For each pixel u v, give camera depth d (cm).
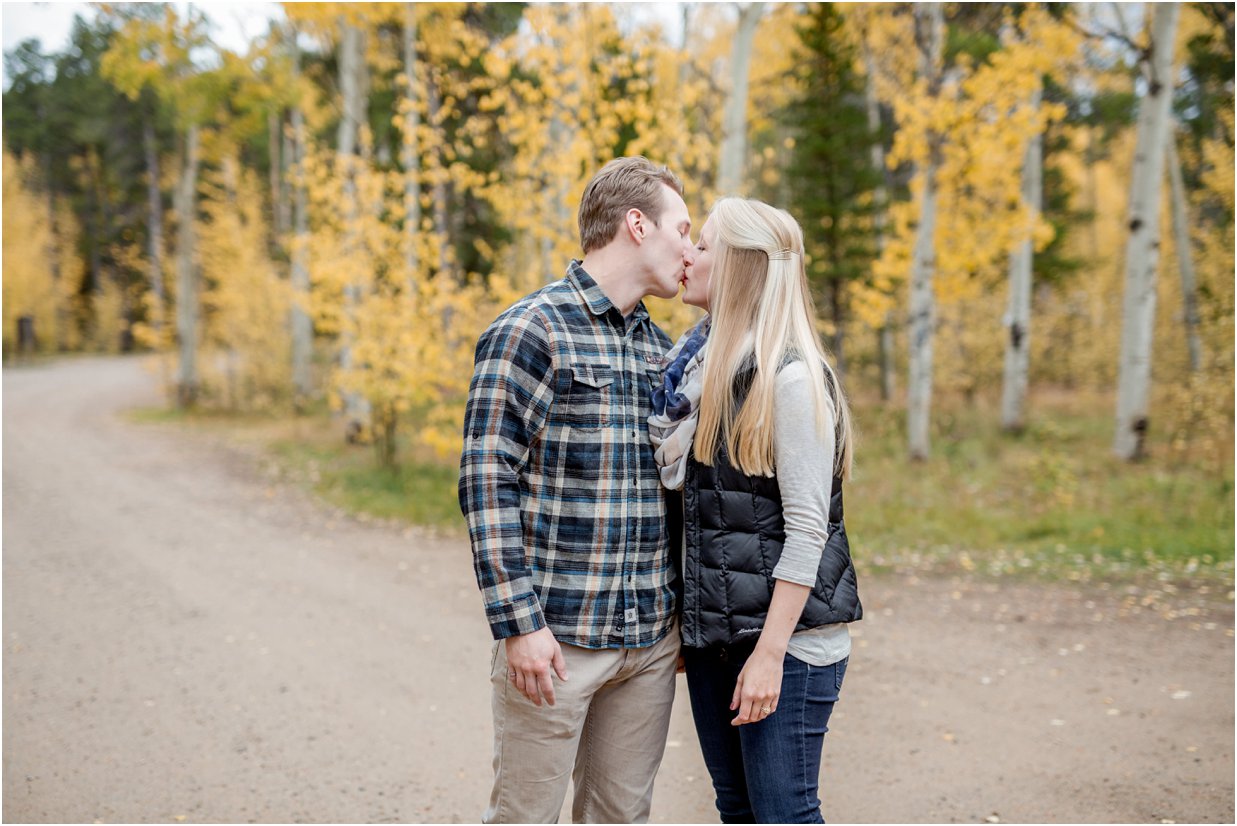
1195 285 1203
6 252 2728
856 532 663
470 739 315
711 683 173
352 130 1102
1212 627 437
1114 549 595
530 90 641
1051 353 1556
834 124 1260
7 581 539
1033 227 884
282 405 1605
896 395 1644
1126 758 290
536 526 161
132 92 1099
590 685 162
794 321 161
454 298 732
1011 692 356
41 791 272
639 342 175
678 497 177
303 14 984
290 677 379
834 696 165
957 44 1015
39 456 1063
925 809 258
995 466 915
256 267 1659
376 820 254
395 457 991
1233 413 848
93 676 379
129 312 3516
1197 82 1246
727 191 669
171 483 901
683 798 271
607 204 169
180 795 270
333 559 604
